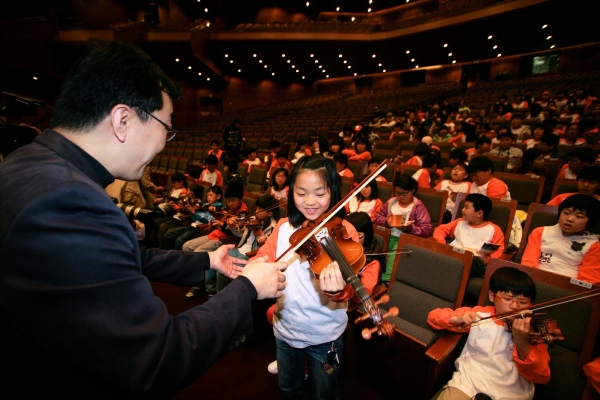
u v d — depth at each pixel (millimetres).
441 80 18172
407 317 1827
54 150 635
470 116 9062
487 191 3127
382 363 1765
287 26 14891
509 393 1337
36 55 9180
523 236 2393
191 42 12273
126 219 604
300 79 20312
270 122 13828
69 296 500
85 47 685
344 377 1895
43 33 9383
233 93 18609
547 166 3906
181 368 551
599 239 1873
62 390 611
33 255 503
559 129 5820
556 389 1364
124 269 555
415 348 1562
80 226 522
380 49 14789
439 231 2648
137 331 524
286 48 14508
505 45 14273
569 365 1370
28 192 537
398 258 2010
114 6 13023
